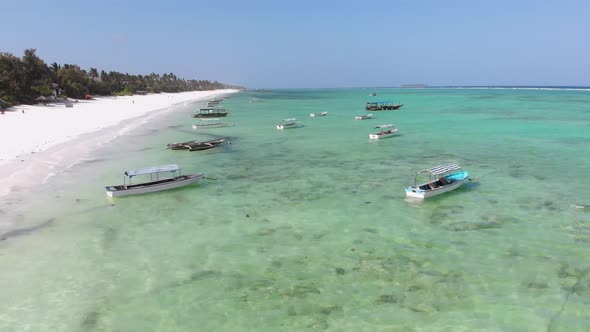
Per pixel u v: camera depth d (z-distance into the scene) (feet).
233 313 40.83
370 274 48.24
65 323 39.11
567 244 55.62
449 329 37.81
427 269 49.29
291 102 436.76
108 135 154.61
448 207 71.46
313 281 46.85
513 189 81.46
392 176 93.61
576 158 109.70
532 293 43.68
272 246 56.39
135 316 40.34
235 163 108.99
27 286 45.52
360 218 66.69
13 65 253.03
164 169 83.76
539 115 237.04
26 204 71.92
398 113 263.70
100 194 79.36
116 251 54.70
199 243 57.47
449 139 146.92
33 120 176.35
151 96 507.71
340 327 38.42
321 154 121.39
